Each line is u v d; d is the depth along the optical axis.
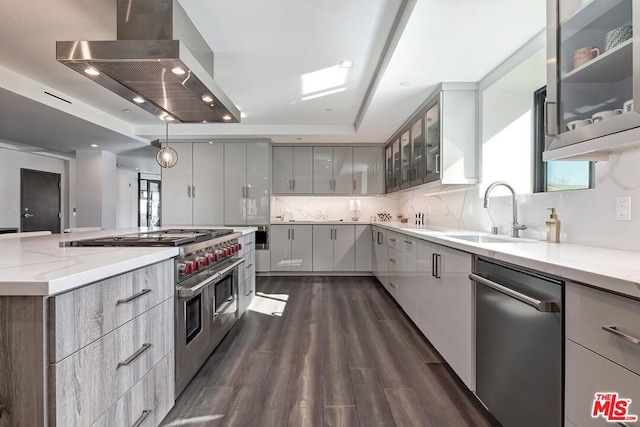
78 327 1.01
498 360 1.46
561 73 1.46
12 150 6.40
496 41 2.18
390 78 2.80
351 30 2.32
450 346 1.99
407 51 2.32
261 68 2.93
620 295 0.86
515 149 2.61
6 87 2.96
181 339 1.78
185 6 2.03
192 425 1.58
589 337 0.96
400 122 4.20
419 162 3.62
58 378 0.93
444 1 1.77
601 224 1.63
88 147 5.69
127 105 3.99
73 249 1.59
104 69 1.81
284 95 3.62
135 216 9.44
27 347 0.90
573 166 2.11
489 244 1.76
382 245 4.35
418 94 3.18
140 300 1.37
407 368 2.14
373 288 4.39
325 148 5.58
